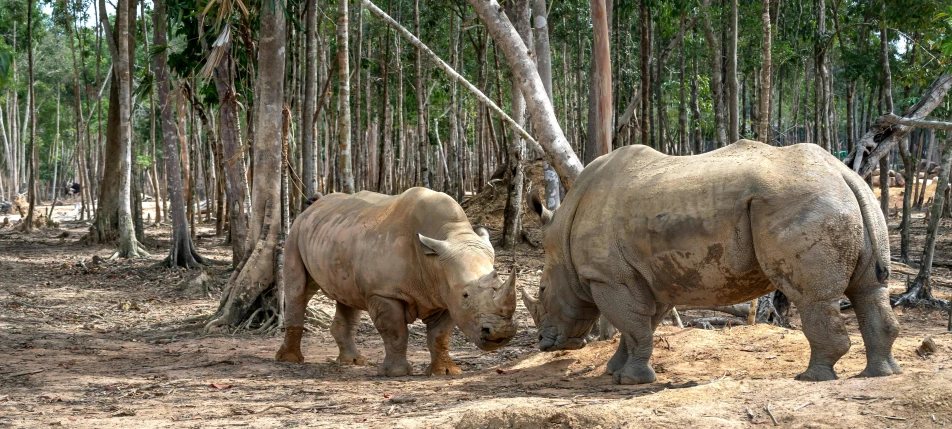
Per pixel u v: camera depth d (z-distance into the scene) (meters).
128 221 24.42
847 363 7.14
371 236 8.65
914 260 21.97
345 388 7.67
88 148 42.88
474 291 7.43
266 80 13.10
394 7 35.22
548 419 5.08
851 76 24.42
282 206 13.43
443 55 36.16
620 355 7.62
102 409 6.85
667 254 6.28
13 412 6.75
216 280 18.14
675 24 30.19
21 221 40.56
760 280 6.12
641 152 6.82
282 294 13.05
